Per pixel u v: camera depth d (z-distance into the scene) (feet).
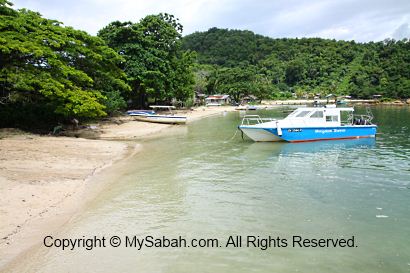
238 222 29.22
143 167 49.78
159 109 171.22
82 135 83.56
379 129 97.71
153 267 21.77
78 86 86.89
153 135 88.58
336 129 75.77
